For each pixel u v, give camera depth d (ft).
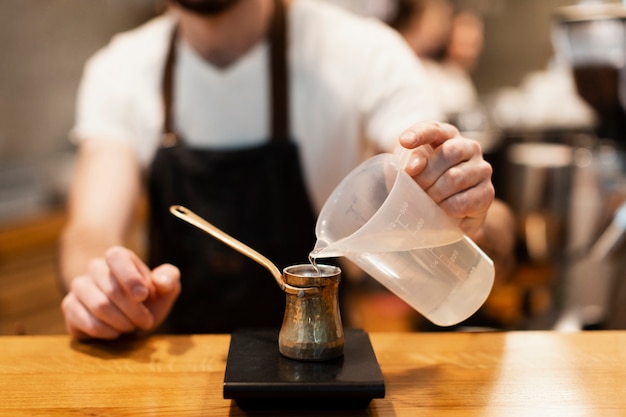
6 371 3.08
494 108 10.86
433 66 11.93
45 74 11.14
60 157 11.50
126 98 5.77
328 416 2.64
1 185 9.66
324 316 2.82
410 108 5.33
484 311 6.92
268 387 2.57
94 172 5.50
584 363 3.16
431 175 2.92
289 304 2.86
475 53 13.25
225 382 2.59
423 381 2.97
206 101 5.61
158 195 5.74
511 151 7.00
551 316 6.12
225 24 5.34
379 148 5.42
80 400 2.76
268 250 5.50
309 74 5.47
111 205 5.31
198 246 5.54
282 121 5.50
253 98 5.56
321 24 5.54
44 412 2.65
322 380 2.62
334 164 5.60
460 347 3.38
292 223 5.54
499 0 15.30
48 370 3.09
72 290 3.60
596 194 5.80
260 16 5.46
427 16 11.81
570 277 6.16
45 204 10.18
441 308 3.02
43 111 11.16
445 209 3.00
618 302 5.17
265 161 5.44
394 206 2.74
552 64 9.91
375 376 2.66
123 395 2.81
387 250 2.77
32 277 9.28
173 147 5.58
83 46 11.97
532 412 2.66
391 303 9.18
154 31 5.97
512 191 6.59
